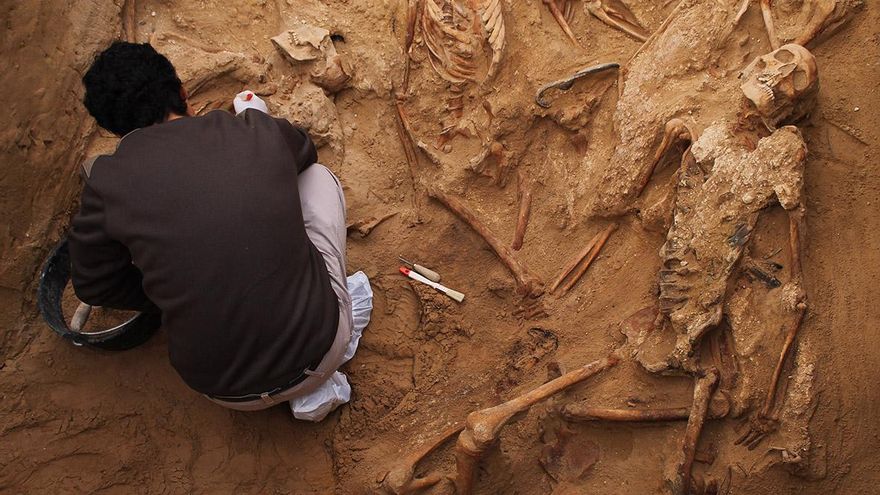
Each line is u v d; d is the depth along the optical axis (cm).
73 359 261
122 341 258
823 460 218
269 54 302
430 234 297
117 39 286
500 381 267
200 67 291
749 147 236
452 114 307
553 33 296
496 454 238
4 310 252
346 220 294
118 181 200
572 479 241
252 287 204
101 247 210
